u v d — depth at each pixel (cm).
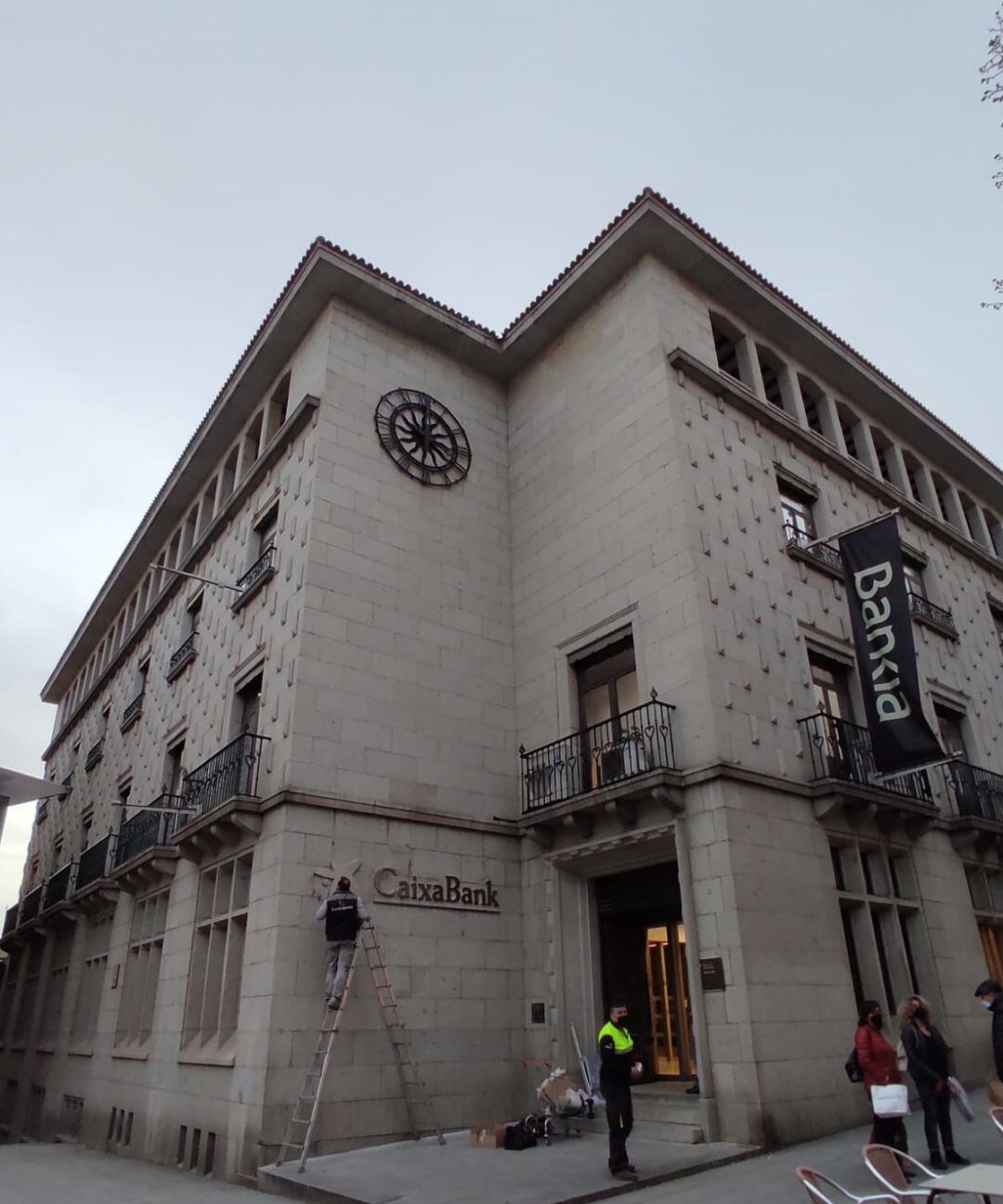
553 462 1669
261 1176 991
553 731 1472
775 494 1569
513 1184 851
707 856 1152
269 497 1672
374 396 1614
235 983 1283
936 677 1795
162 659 2172
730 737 1217
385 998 1192
